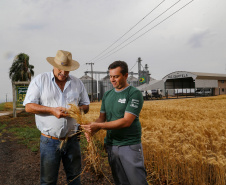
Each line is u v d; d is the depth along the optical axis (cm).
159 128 495
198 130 457
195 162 314
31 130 850
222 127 477
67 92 235
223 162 284
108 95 229
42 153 229
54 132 222
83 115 222
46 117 221
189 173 315
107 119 229
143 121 613
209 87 4744
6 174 396
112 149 218
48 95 221
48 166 227
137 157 207
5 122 1187
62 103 229
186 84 6184
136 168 206
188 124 555
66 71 223
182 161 330
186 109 1233
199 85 4422
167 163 335
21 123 1120
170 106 1576
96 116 774
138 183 206
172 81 5647
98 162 264
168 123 566
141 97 208
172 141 372
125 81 215
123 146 209
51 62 221
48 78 225
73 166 244
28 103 213
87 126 207
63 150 229
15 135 777
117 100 212
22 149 576
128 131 208
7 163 459
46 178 230
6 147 601
